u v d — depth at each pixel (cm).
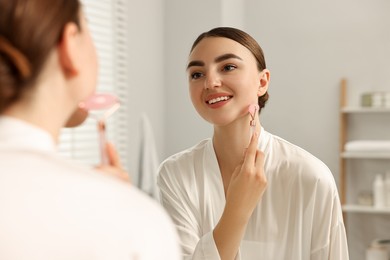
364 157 323
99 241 47
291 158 108
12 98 50
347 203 335
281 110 344
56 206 47
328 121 337
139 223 49
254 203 94
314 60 339
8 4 49
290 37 343
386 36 330
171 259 50
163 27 328
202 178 111
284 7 344
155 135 321
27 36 49
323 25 338
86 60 54
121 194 50
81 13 54
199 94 104
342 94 329
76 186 48
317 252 108
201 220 111
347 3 335
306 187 106
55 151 54
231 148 107
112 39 282
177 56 326
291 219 107
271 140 110
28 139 51
